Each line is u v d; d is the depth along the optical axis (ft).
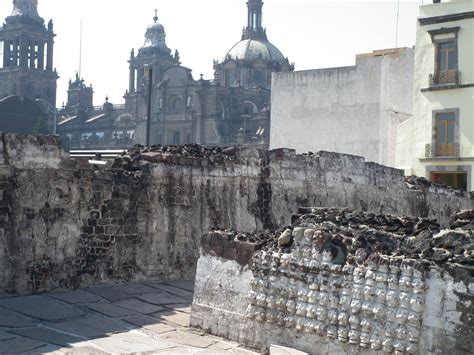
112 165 49.52
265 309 31.78
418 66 104.12
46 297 39.96
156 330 34.32
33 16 354.95
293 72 121.90
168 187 49.21
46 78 352.69
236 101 315.99
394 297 27.14
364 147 113.09
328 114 117.50
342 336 28.58
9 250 39.55
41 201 41.34
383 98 111.75
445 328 25.76
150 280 47.57
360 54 124.98
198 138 305.73
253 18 379.14
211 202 52.37
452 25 100.42
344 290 28.89
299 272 30.68
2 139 39.68
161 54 381.81
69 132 353.92
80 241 43.39
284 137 122.11
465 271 25.48
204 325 34.58
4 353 28.71
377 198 71.77
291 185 60.39
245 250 33.27
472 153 98.48
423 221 33.37
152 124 318.45
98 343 31.17
